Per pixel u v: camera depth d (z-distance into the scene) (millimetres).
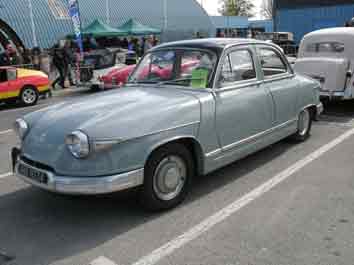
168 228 3717
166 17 32656
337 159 5562
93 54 14367
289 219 3828
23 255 3336
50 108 4289
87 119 3660
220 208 4105
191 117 4055
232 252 3289
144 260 3213
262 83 5156
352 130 7168
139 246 3424
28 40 23000
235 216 3920
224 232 3615
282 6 17578
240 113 4668
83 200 4395
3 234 3697
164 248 3379
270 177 4945
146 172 3773
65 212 4129
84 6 26922
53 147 3613
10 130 8430
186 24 33906
